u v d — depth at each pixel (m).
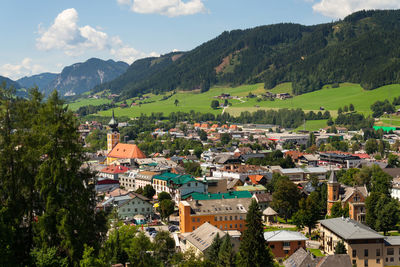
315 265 126.19
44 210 76.38
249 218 133.38
